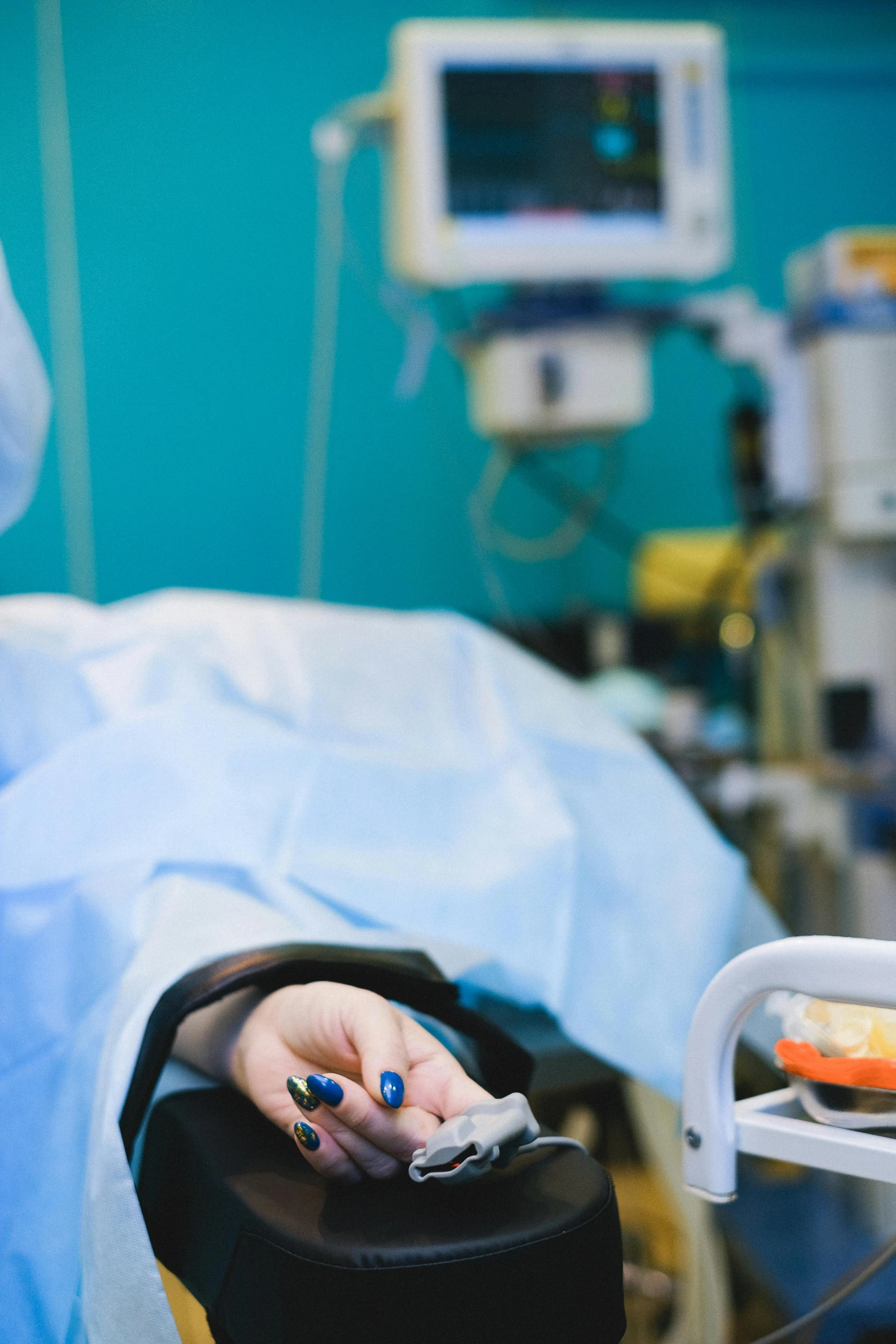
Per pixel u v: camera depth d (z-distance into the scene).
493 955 0.72
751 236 2.54
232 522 2.31
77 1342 0.52
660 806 0.98
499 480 2.43
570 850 0.84
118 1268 0.46
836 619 1.68
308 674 0.97
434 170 1.66
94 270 2.22
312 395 2.34
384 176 2.36
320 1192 0.45
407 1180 0.45
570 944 0.80
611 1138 1.36
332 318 2.35
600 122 1.72
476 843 0.85
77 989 0.62
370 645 1.04
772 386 1.70
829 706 1.69
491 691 1.02
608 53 1.72
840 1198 1.26
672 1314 1.21
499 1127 0.41
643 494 2.49
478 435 2.42
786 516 1.76
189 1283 0.48
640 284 2.48
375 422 2.38
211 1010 0.56
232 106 2.28
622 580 2.49
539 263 1.71
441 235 1.67
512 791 0.90
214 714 0.81
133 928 0.62
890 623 1.69
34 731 0.77
